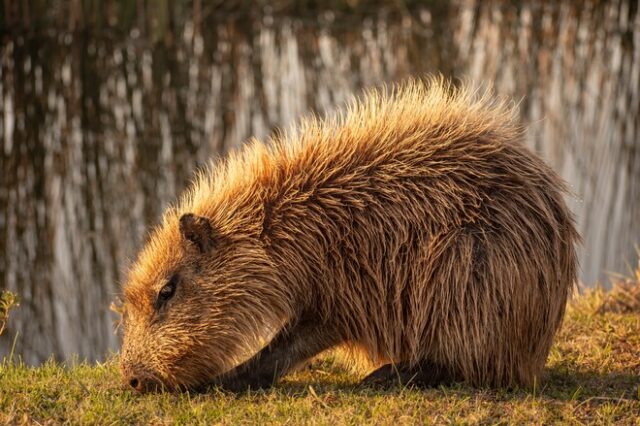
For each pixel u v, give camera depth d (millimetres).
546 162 12281
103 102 26234
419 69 30375
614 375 12453
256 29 28828
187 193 13219
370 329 11773
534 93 30000
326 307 11805
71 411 10875
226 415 10797
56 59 26297
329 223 11734
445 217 11562
